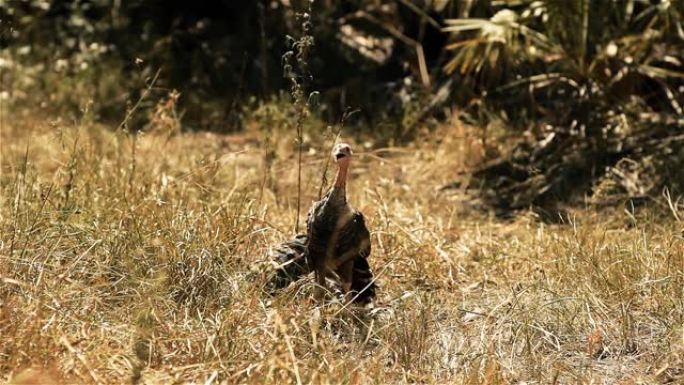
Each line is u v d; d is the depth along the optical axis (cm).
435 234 1209
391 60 2009
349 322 946
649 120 1591
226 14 2123
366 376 828
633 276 1054
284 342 816
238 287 966
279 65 2008
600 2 1631
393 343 901
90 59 2020
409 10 1962
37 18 2120
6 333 819
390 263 1026
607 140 1538
